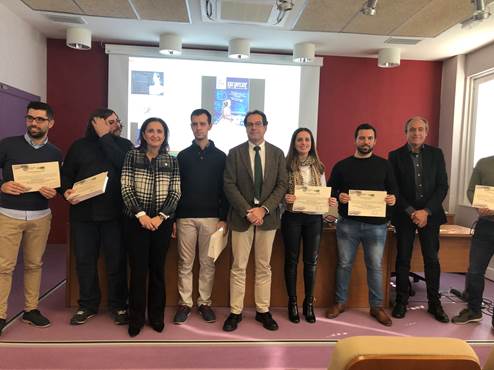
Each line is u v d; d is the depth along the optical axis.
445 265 3.50
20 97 4.33
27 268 2.66
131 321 2.60
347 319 2.99
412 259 3.43
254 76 5.18
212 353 2.39
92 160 2.67
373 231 2.89
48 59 5.02
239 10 3.76
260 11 3.76
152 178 2.56
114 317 2.82
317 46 4.95
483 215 2.81
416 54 5.16
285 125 5.25
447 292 3.79
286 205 2.82
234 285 2.75
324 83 5.38
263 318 2.79
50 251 4.75
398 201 2.96
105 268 3.03
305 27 4.21
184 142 5.11
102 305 3.05
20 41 4.30
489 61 4.68
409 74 5.46
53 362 2.24
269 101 5.21
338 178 3.01
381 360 1.06
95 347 2.42
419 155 3.01
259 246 2.74
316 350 2.48
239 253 2.71
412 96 5.47
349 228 2.95
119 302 2.78
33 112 2.44
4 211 2.46
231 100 5.16
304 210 2.73
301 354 2.42
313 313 2.92
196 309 3.05
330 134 5.43
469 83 5.07
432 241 3.03
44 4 3.83
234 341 2.55
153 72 5.05
